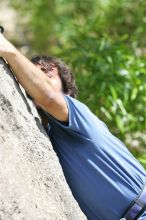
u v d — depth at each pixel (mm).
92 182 3693
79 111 3658
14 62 3445
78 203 3748
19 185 3150
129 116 6148
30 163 3322
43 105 3564
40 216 3209
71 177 3713
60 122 3643
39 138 3508
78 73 6445
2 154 3137
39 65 3914
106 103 6113
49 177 3422
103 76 6297
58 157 3730
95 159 3695
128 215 3697
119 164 3729
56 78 3906
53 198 3381
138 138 6277
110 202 3705
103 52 6539
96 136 3707
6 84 3387
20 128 3344
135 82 6254
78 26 7828
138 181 3750
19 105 3465
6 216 3008
